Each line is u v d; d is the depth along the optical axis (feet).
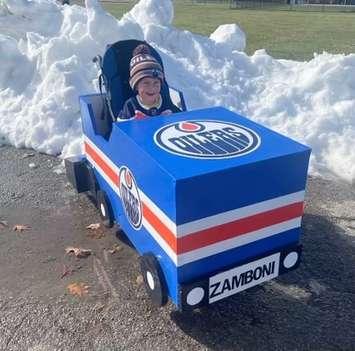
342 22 63.00
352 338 8.38
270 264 8.38
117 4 93.81
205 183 7.11
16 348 8.27
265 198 7.83
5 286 9.80
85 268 10.34
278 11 89.20
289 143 8.14
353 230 11.69
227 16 70.85
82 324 8.77
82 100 11.94
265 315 8.89
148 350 8.17
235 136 8.45
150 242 8.53
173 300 8.00
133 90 11.16
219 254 7.80
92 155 11.70
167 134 8.58
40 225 11.98
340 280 9.89
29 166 15.25
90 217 12.29
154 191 7.79
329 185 13.94
